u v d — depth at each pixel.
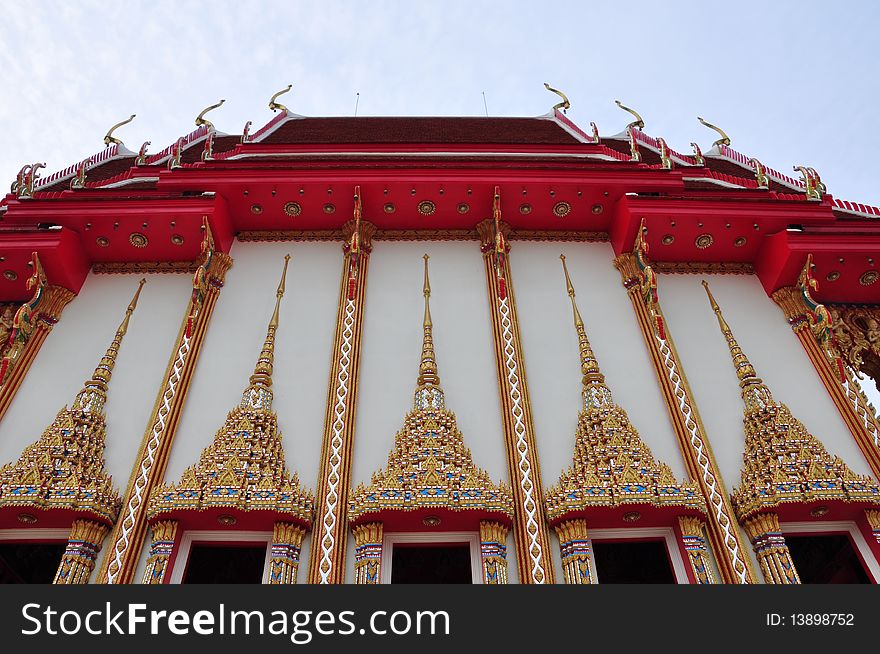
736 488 6.59
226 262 8.51
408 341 7.71
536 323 8.00
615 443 6.48
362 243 8.76
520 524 6.16
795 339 8.11
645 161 11.32
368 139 12.26
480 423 6.97
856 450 6.97
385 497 5.97
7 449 6.70
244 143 9.83
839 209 9.61
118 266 8.68
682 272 8.88
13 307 8.25
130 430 6.92
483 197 8.70
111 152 11.89
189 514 5.95
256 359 7.54
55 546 8.27
